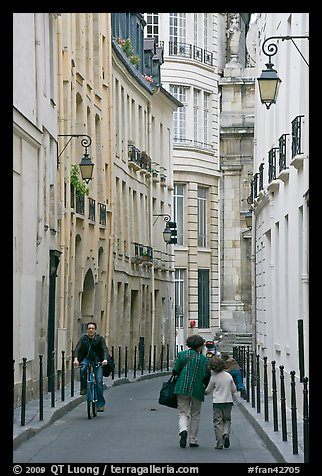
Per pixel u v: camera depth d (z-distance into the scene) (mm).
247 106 84375
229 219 84438
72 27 42031
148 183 65250
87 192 42688
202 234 81250
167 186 72812
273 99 25172
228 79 84062
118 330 55219
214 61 82812
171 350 72188
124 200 57531
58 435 23922
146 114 65438
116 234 53906
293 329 29094
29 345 29859
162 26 78375
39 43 32250
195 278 79312
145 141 64938
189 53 79438
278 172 34562
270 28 37750
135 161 59844
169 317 72062
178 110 79000
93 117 47094
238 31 86125
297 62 28750
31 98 30719
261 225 41281
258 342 43375
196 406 22125
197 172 79562
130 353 59188
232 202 84438
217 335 78625
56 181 36469
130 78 58688
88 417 28156
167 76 78188
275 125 35656
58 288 37688
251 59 88875
